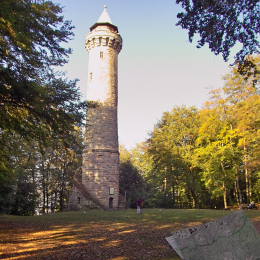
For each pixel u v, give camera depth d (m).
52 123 12.95
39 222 15.44
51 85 12.76
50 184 32.94
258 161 23.61
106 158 26.92
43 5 11.09
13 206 29.08
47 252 8.58
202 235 5.37
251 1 8.98
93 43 29.78
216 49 10.22
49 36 12.14
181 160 33.72
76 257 8.05
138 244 9.59
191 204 42.03
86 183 26.59
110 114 28.23
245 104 24.36
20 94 10.98
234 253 4.78
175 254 8.16
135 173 43.00
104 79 28.78
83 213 21.27
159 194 40.91
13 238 10.63
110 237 10.85
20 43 9.68
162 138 36.31
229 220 5.08
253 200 34.84
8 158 16.55
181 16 9.88
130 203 38.66
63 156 32.72
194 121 35.25
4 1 8.63
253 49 10.08
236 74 25.08
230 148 27.61
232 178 28.84
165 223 14.50
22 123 11.89
